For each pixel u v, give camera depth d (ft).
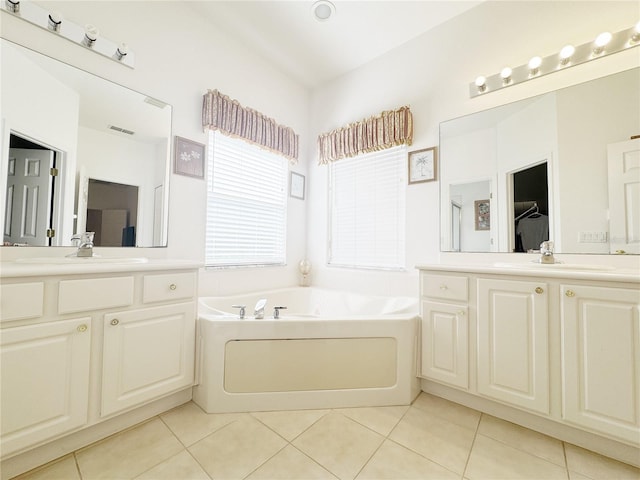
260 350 4.89
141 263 4.65
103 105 5.43
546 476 3.50
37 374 3.38
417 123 7.52
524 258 5.82
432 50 7.30
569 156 5.41
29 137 4.59
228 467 3.59
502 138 6.22
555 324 4.10
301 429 4.37
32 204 4.60
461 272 5.03
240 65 7.84
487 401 4.86
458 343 5.01
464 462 3.72
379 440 4.14
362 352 5.11
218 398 4.78
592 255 5.11
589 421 3.79
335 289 8.99
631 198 4.85
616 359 3.63
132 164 5.80
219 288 7.38
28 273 3.30
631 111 4.92
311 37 7.66
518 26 6.08
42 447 3.56
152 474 3.46
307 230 9.88
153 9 6.15
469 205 6.61
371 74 8.50
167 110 6.36
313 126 9.86
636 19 4.99
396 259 7.93
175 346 4.74
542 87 5.78
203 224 7.02
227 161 7.70
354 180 8.89
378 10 6.72
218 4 6.67
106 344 3.95
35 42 4.70
